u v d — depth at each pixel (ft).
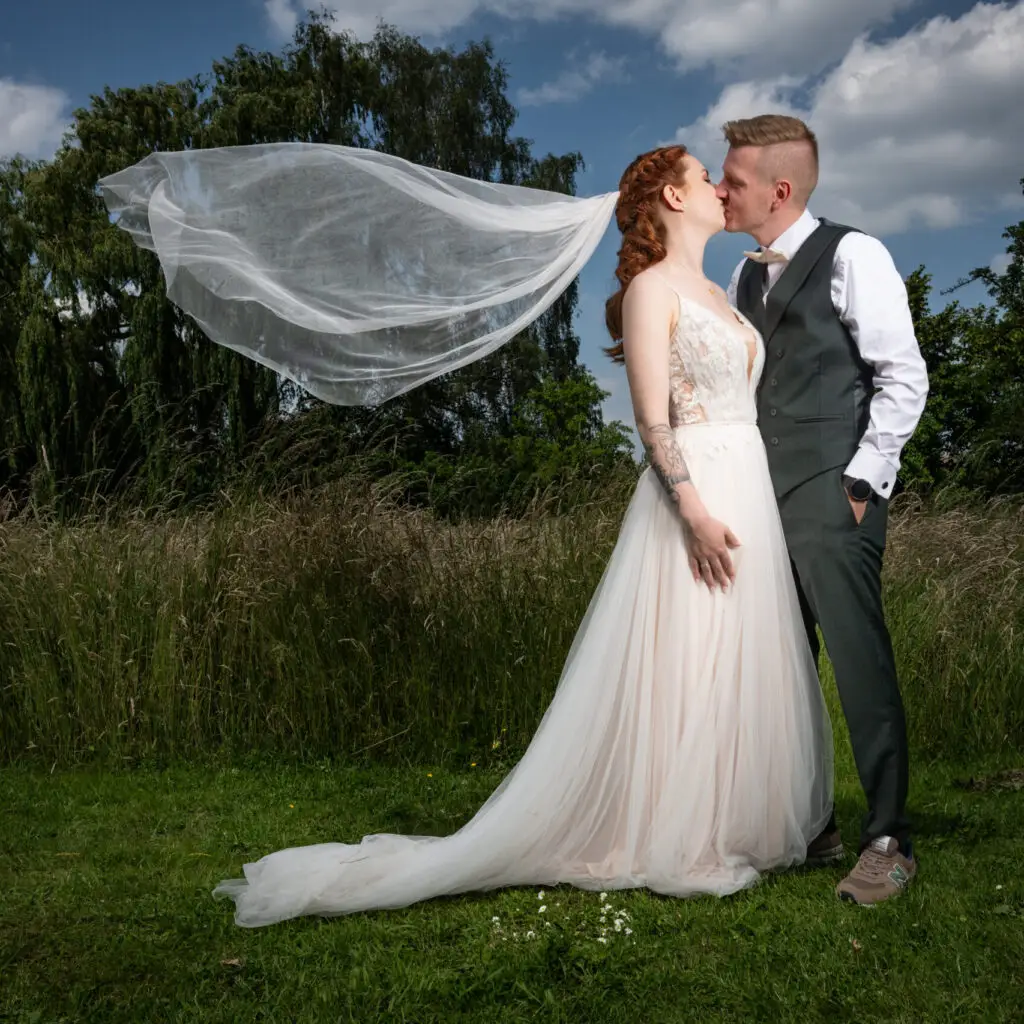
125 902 10.38
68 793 15.79
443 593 19.33
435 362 11.32
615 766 10.30
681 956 8.51
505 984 8.02
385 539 19.75
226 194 10.98
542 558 19.93
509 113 104.53
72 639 18.26
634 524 10.74
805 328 10.60
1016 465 28.35
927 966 8.17
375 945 8.86
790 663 10.43
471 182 11.59
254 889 9.95
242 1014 7.66
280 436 21.48
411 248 11.22
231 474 21.42
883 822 10.02
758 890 10.01
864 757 10.09
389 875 9.83
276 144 11.12
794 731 10.35
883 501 10.44
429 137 98.32
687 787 10.03
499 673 18.75
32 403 73.82
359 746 18.35
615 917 9.27
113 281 78.54
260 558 19.24
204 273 10.86
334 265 11.08
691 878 9.89
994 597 20.43
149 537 20.15
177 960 8.76
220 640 18.79
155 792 15.83
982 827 12.66
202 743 18.29
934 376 56.75
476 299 11.19
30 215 84.53
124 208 11.00
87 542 19.72
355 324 11.07
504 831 10.02
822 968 8.20
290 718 18.42
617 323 11.35
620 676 10.39
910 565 21.15
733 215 11.09
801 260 10.68
